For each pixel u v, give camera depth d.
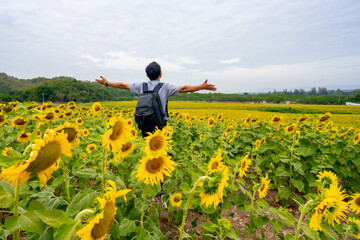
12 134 4.32
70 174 2.85
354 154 5.41
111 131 1.93
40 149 1.23
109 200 1.15
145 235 1.97
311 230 1.89
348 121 22.34
